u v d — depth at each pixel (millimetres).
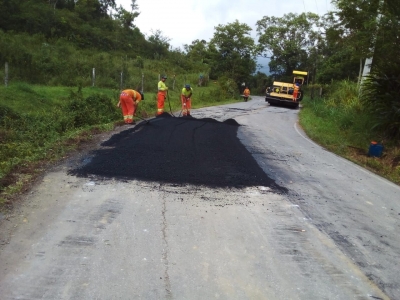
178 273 3566
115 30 44406
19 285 3209
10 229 4188
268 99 29422
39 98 14672
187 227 4590
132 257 3791
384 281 3771
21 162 6641
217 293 3309
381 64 12945
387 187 7551
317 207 5809
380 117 12297
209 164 7523
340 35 15164
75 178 6043
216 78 52688
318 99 28266
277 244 4371
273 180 6996
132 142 8961
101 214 4762
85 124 11141
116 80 26438
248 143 10617
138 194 5547
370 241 4730
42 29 32281
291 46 58062
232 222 4867
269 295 3352
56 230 4246
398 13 12328
